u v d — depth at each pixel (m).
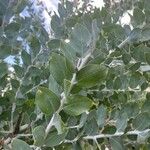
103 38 0.37
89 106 0.24
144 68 0.38
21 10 0.38
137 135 0.32
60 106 0.24
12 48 0.38
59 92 0.26
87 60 0.30
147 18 0.35
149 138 0.31
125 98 0.38
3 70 0.35
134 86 0.39
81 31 0.27
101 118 0.33
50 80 0.27
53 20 0.42
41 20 0.49
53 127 0.26
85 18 0.37
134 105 0.34
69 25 0.42
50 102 0.24
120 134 0.32
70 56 0.24
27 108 0.37
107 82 0.38
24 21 0.42
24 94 0.37
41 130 0.25
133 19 0.36
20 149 0.25
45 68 0.37
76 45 0.26
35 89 0.38
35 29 0.42
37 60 0.40
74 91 0.23
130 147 0.35
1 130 0.39
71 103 0.24
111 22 0.41
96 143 0.32
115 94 0.39
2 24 0.37
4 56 0.35
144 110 0.33
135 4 0.44
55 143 0.26
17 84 0.37
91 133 0.32
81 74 0.23
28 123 0.38
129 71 0.39
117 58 0.38
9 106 0.38
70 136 0.32
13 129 0.38
